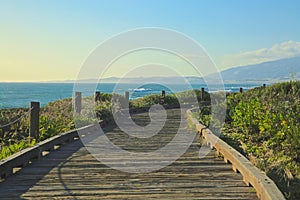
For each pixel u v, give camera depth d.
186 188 5.58
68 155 8.20
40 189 5.52
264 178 5.05
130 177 6.25
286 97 13.39
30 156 7.22
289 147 7.79
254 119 10.51
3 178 6.09
